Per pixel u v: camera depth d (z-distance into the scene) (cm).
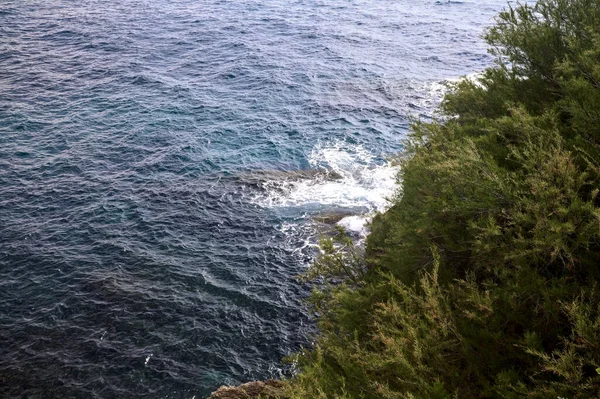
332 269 1341
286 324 2508
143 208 3341
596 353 637
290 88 5097
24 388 2173
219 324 2505
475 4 8269
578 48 1049
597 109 880
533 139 938
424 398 732
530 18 1287
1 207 3291
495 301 805
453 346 796
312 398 813
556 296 735
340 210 3294
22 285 2711
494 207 856
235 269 2856
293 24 7050
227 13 7412
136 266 2862
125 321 2505
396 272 1086
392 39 6600
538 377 718
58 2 7519
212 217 3269
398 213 1195
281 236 3103
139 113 4541
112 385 2191
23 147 3959
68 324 2484
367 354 851
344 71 5544
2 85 4944
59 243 3019
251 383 1991
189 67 5562
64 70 5366
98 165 3781
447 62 5834
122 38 6294
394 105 4775
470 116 1294
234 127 4334
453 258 1006
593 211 702
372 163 3828
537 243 739
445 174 995
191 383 2203
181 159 3875
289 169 3772
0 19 6650
